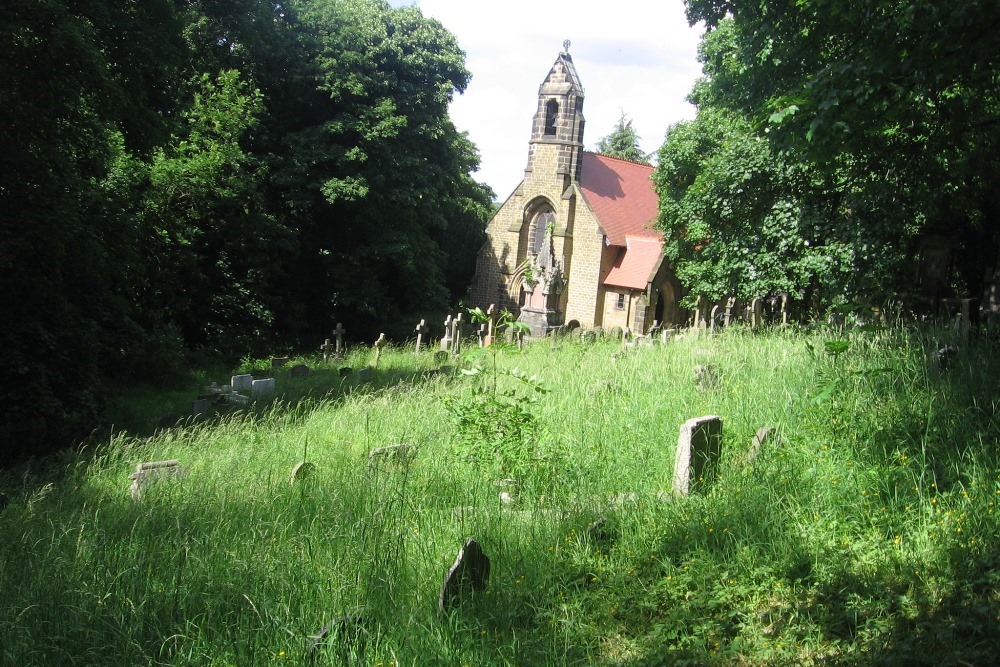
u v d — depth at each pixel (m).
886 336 12.07
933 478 7.09
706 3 19.00
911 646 5.09
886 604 5.63
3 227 16.41
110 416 18.31
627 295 46.31
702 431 8.02
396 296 43.53
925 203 16.89
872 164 14.42
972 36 10.55
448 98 41.34
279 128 38.72
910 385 9.13
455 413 9.83
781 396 9.77
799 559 6.34
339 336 29.52
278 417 15.46
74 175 18.97
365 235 40.41
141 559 6.76
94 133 19.56
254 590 6.12
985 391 8.65
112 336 21.41
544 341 28.17
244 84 32.72
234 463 11.16
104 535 7.48
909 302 19.83
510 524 7.46
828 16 13.23
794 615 5.72
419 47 40.88
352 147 38.84
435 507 8.05
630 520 7.27
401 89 39.09
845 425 8.30
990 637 5.07
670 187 34.47
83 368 18.14
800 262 22.61
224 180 32.00
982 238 19.69
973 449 7.31
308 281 41.00
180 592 6.12
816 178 21.20
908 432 7.98
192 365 28.92
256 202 33.75
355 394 17.58
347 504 8.17
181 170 29.98
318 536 7.30
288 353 36.28
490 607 6.00
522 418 9.48
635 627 5.90
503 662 5.36
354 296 39.25
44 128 17.95
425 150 41.53
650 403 10.72
